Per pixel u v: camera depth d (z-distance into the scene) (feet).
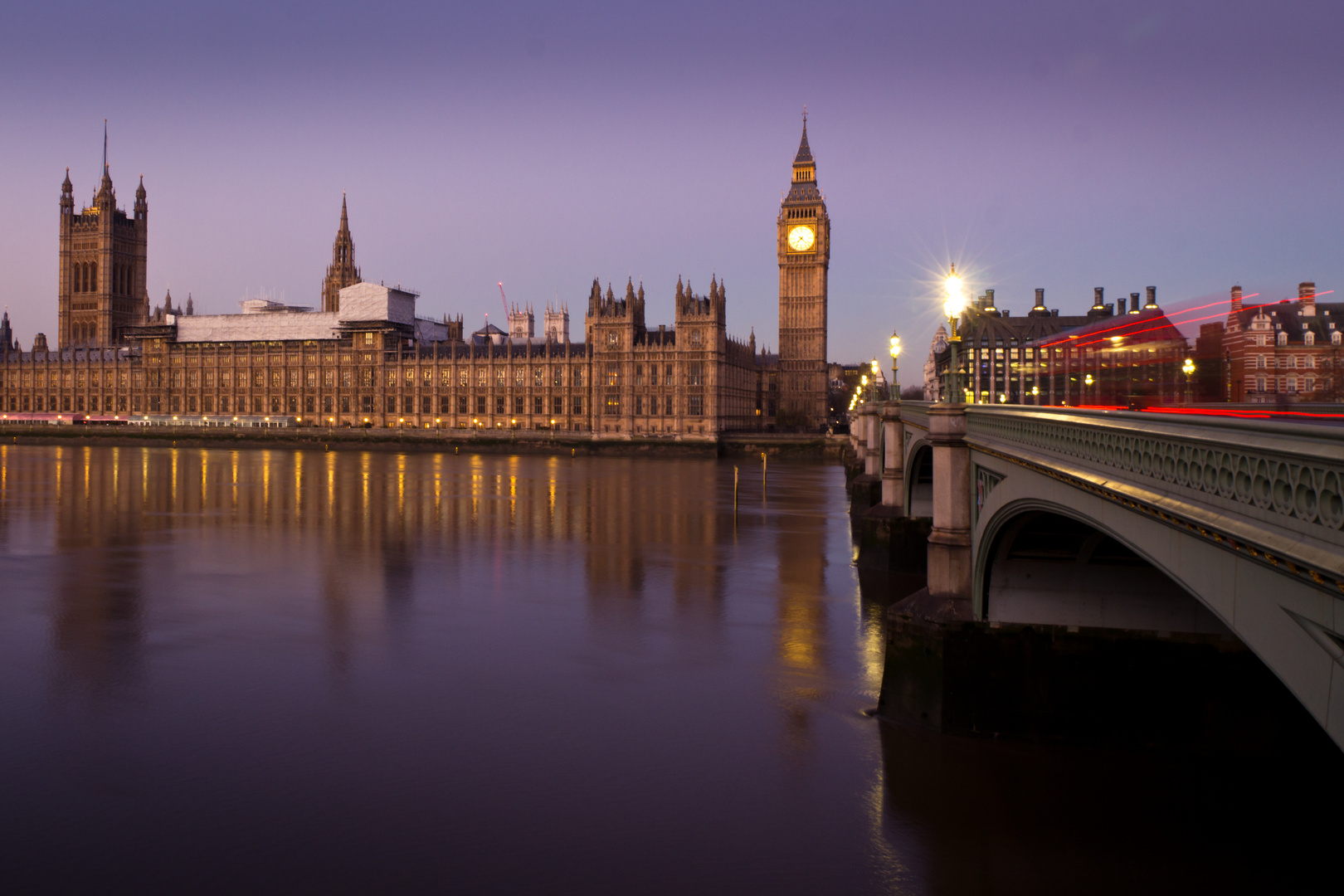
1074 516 71.72
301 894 80.64
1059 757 101.50
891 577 206.28
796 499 366.63
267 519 298.97
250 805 96.17
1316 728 98.12
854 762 104.42
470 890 81.15
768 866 84.89
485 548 248.32
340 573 212.64
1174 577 53.42
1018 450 85.87
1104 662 102.58
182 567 217.97
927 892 81.35
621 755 108.88
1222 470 46.42
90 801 96.63
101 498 352.28
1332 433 36.68
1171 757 100.37
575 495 376.27
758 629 164.55
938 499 113.60
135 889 81.00
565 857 86.53
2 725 117.08
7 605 179.42
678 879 83.10
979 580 105.81
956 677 106.22
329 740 113.19
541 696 128.88
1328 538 36.70
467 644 154.71
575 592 194.59
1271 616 42.52
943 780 98.43
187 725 117.70
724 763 106.11
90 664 142.20
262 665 142.20
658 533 274.57
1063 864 84.43
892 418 214.69
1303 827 89.76
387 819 93.45
